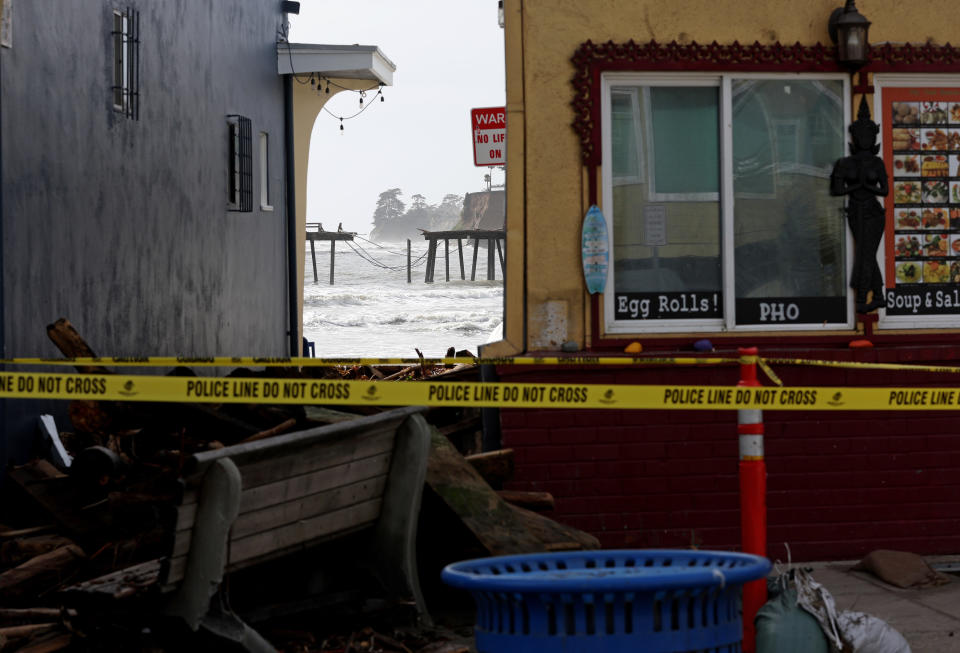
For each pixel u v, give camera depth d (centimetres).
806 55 772
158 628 472
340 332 5603
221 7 1346
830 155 784
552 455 752
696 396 515
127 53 1012
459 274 14438
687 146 775
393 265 15738
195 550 446
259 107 1544
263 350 1539
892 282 785
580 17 759
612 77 767
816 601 497
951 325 788
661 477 755
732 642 337
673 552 379
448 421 834
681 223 774
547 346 756
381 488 559
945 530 775
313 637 543
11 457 747
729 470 757
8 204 759
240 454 455
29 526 662
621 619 323
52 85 841
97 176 930
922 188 788
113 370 952
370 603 557
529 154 756
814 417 769
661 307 771
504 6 760
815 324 781
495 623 337
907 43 781
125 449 694
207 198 1277
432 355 3900
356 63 1656
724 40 770
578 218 759
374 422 531
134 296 1017
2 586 575
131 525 625
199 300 1235
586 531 751
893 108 784
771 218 780
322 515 520
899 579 703
